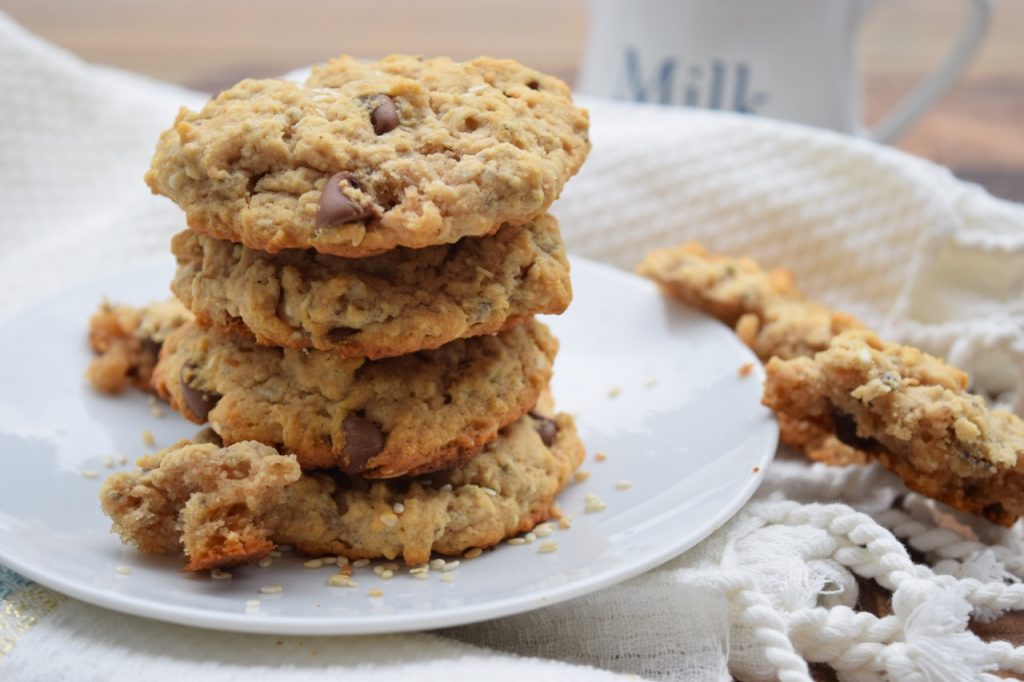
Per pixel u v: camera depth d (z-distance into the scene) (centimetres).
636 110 44
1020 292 38
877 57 64
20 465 32
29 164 44
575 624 29
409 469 30
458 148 29
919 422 31
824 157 41
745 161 41
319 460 30
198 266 31
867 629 28
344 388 30
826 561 30
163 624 28
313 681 26
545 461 31
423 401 30
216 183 29
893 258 39
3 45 44
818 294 40
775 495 32
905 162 40
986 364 37
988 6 45
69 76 45
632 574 28
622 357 37
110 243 41
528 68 32
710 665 28
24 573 28
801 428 34
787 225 40
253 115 29
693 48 47
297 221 28
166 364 32
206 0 68
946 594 28
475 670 27
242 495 28
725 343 36
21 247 43
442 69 31
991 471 31
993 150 54
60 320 36
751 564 30
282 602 28
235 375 30
